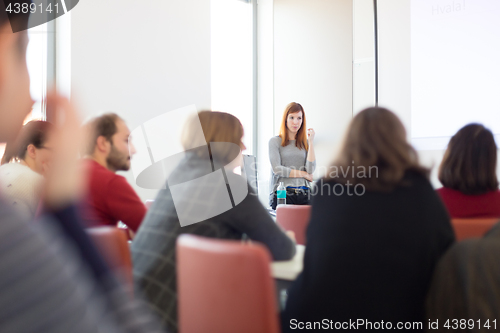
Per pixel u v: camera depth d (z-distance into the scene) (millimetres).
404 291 1042
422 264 1041
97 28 3654
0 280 214
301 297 1137
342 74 4562
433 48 3824
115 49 3785
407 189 1075
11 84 280
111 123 1734
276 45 5250
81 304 252
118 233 1137
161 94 4156
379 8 4184
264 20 5367
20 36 282
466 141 1646
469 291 890
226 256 963
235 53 5250
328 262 1095
